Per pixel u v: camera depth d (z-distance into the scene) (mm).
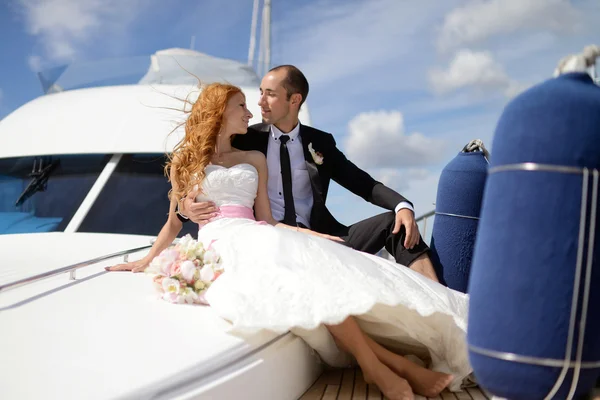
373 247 4062
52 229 4281
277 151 4188
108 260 3654
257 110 5395
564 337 1867
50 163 4777
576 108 1883
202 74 6039
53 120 5270
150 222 4332
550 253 1864
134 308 2705
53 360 2090
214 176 3521
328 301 2586
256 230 3057
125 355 2170
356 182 4250
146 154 4797
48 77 6312
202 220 3484
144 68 6137
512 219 1908
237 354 2318
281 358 2590
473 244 4324
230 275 2795
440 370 3031
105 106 5391
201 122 3639
